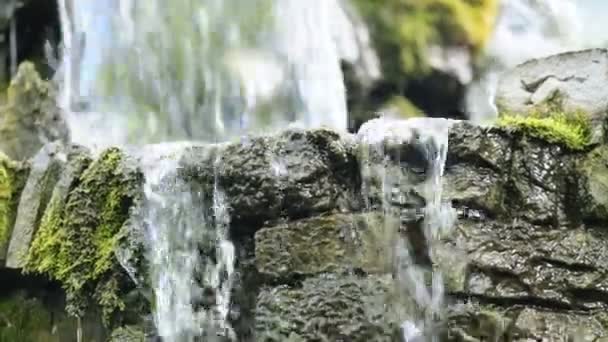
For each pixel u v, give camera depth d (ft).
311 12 26.35
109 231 12.03
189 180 11.42
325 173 10.72
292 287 10.52
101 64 25.63
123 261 11.73
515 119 10.70
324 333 10.14
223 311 11.09
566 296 9.77
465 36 26.63
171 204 11.53
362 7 26.43
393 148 10.70
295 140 10.89
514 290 9.90
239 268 11.00
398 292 10.26
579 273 9.83
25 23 25.76
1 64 25.32
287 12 26.22
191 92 25.30
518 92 11.73
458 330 9.98
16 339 12.89
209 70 25.41
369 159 10.78
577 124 10.78
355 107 26.22
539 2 28.12
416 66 26.35
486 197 10.21
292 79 25.76
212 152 11.31
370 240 10.47
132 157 12.12
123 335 11.59
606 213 9.98
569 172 10.29
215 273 11.16
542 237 10.03
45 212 12.82
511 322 9.77
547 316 9.72
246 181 10.89
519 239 10.07
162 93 25.23
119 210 12.03
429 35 26.55
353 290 10.25
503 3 27.68
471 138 10.46
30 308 12.89
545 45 27.55
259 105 25.32
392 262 10.39
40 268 12.47
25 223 12.98
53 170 13.04
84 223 12.23
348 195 10.80
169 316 11.43
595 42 27.71
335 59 26.18
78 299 12.10
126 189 11.99
